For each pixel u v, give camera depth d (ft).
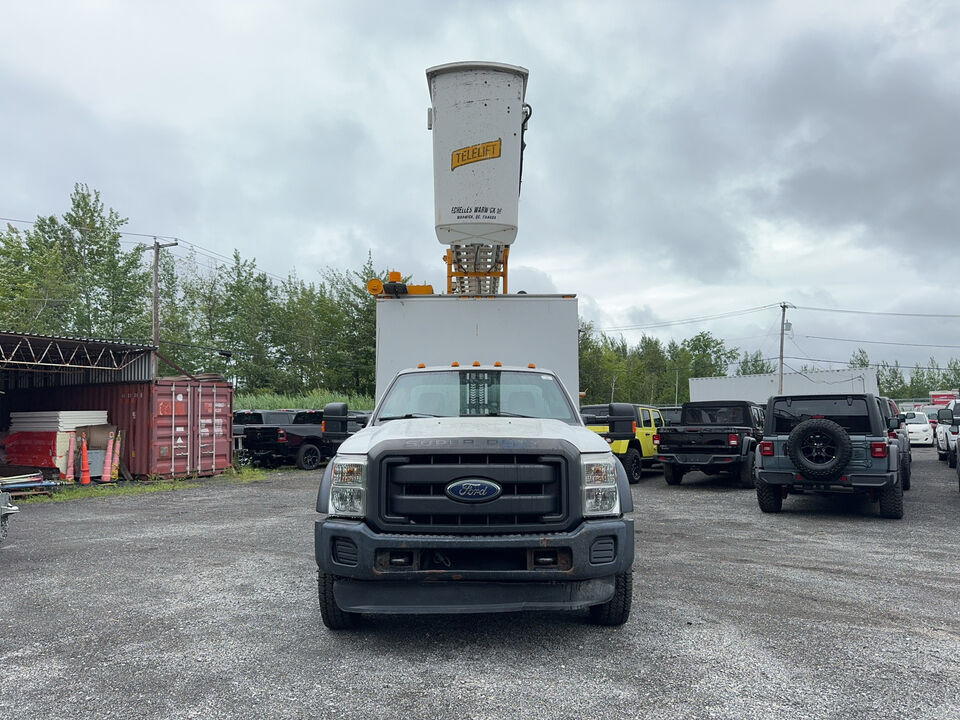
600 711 11.00
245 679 12.49
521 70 29.37
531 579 13.09
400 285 26.45
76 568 22.49
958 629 15.29
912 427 96.02
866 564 22.11
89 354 56.18
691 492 43.83
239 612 16.93
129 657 13.74
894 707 11.14
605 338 291.58
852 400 32.68
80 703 11.53
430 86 29.89
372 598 13.51
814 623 15.69
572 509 13.46
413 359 26.63
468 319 26.76
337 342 162.71
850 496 40.55
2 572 21.98
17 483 43.39
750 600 17.69
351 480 13.91
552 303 26.89
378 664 13.16
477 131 28.96
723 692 11.74
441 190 29.40
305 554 24.62
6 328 122.11
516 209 29.45
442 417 18.12
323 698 11.60
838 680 12.27
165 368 155.02
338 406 19.53
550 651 13.80
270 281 173.78
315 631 15.31
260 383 161.79
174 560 23.63
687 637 14.65
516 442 13.74
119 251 154.10
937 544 25.68
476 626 15.51
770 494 33.47
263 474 62.28
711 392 135.23
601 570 13.34
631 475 48.96
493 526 13.26
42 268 137.08
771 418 33.88
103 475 53.06
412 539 13.06
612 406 18.83
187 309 161.68
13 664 13.43
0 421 66.59
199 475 58.13
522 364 26.63
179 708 11.28
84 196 157.58
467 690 11.86
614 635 14.80
